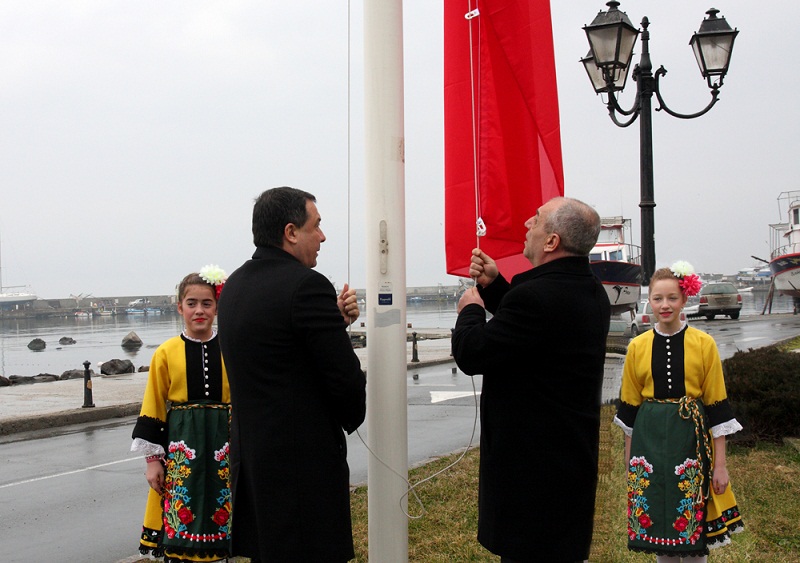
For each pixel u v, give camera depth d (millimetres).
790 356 8953
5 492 7180
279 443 2830
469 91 3711
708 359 3949
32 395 14289
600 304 2988
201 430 3805
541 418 2865
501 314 2881
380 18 3258
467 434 9445
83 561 5117
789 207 38375
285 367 2865
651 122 9000
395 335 3230
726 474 3896
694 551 3834
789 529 5090
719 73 9344
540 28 3678
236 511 2949
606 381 7695
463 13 3734
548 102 3688
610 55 9031
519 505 2865
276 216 3037
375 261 3238
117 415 12367
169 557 3773
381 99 3254
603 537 4504
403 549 3221
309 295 2867
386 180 3242
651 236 8867
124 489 7234
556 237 2980
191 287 3898
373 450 3225
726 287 34031
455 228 3750
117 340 53469
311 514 2836
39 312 120688
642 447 4004
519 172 3684
